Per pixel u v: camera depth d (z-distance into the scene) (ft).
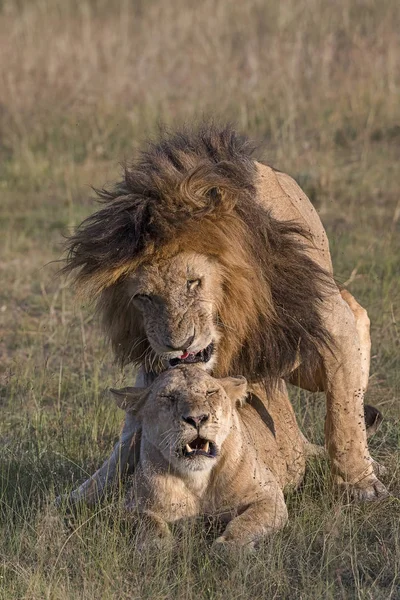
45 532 26.27
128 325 27.40
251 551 24.95
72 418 36.11
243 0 102.89
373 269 50.70
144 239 25.50
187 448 25.26
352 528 26.68
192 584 24.08
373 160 71.46
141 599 23.44
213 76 87.04
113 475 28.76
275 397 30.60
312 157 70.23
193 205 25.76
